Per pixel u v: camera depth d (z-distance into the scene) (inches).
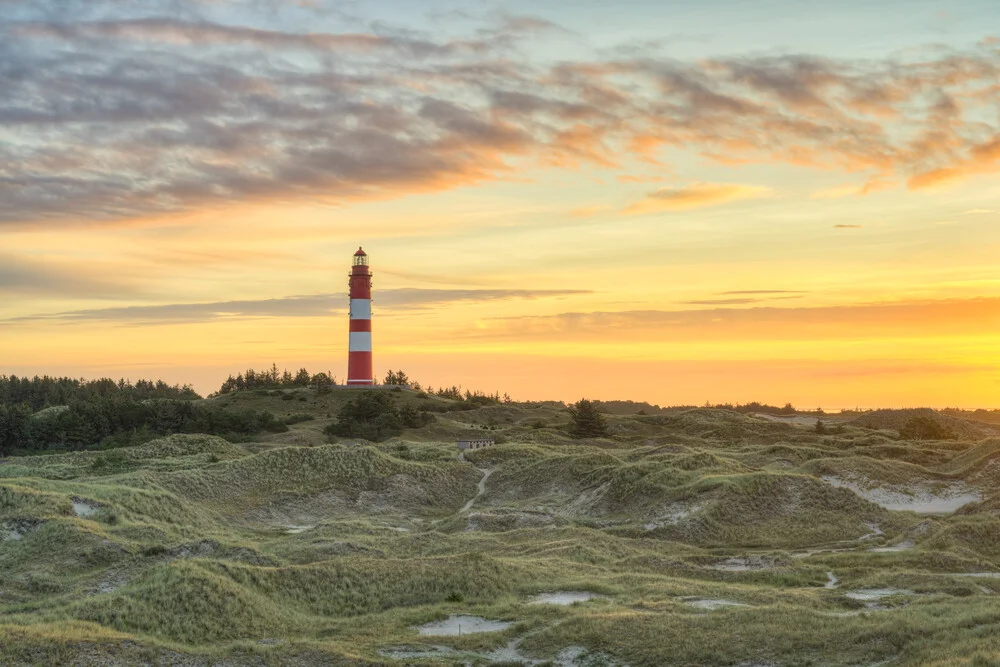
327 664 1782.7
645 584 2465.6
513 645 1916.8
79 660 1678.2
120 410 6796.3
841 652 1685.5
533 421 7632.9
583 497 4158.5
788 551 3179.1
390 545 3144.7
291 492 4382.4
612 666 1747.0
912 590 2327.8
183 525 3528.5
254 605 2123.5
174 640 1899.6
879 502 4094.5
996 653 1475.1
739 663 1692.9
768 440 6604.3
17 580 2470.5
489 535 3437.5
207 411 6801.2
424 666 1756.9
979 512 3649.1
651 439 6599.4
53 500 3184.1
